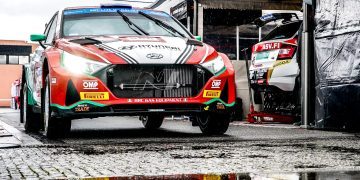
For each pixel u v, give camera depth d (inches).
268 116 465.4
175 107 277.9
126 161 171.6
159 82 276.2
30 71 362.6
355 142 244.8
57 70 274.2
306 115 382.9
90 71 270.7
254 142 248.2
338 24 339.9
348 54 331.3
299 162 166.6
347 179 124.6
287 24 454.9
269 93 494.3
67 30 318.3
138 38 298.5
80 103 269.4
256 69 464.4
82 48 282.0
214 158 179.9
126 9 346.6
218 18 724.0
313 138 272.1
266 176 130.6
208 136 298.7
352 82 327.9
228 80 291.4
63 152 201.3
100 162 168.7
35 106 342.3
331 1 346.9
